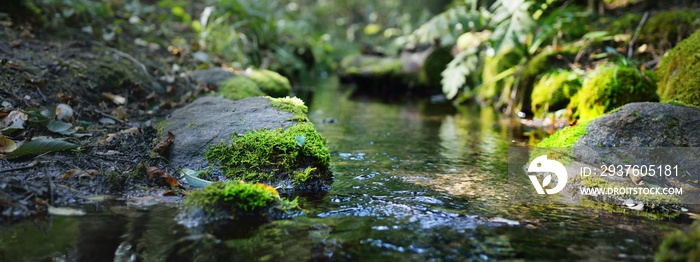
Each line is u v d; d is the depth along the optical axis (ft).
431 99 22.48
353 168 10.03
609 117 9.91
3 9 14.57
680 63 12.72
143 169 8.38
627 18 18.21
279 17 30.89
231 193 7.04
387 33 36.68
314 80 27.66
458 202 8.00
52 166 8.26
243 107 10.64
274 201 7.31
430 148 12.11
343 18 42.50
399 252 6.11
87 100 12.03
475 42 22.57
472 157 11.20
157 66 15.29
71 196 7.49
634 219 7.29
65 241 6.15
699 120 9.21
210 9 20.97
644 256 6.01
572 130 10.55
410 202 7.96
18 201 6.99
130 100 12.96
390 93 24.41
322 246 6.24
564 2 21.03
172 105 13.21
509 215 7.42
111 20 18.35
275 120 9.88
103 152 9.16
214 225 6.76
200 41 19.52
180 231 6.57
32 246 6.00
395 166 10.28
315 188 8.64
